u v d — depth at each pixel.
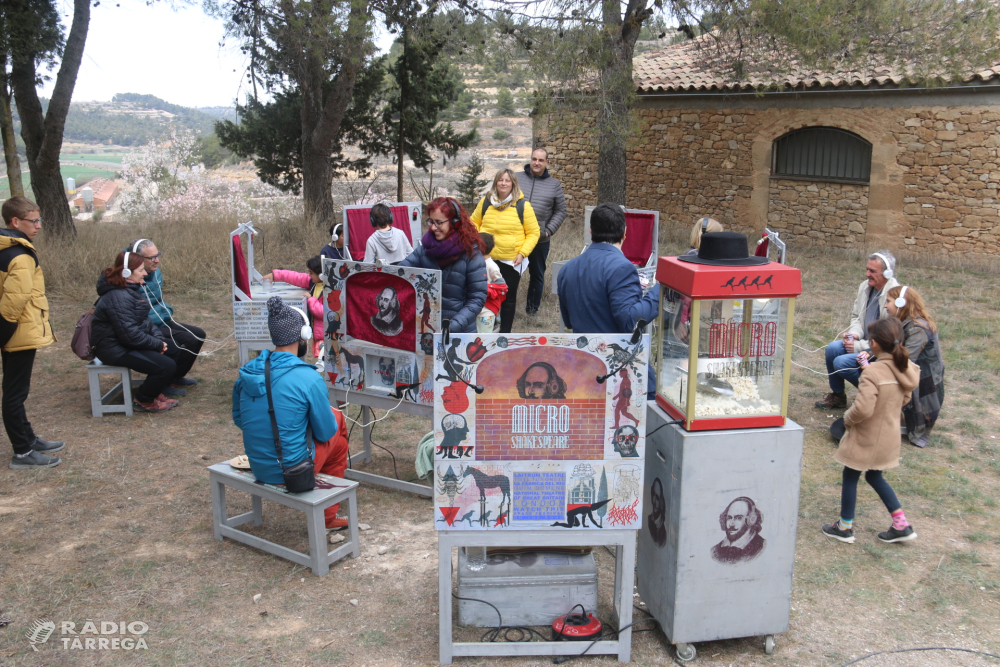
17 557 4.02
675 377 3.31
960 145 12.49
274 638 3.42
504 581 3.46
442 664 3.26
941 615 3.65
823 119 14.06
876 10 9.53
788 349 3.17
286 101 18.02
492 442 3.15
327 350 4.95
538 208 8.52
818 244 14.51
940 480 5.08
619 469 3.21
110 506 4.62
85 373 7.11
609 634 3.42
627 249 8.21
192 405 6.40
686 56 17.27
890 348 4.05
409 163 30.41
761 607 3.31
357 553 4.14
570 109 10.77
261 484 4.05
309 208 14.29
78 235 12.05
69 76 11.59
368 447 5.37
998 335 8.41
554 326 8.46
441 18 11.24
